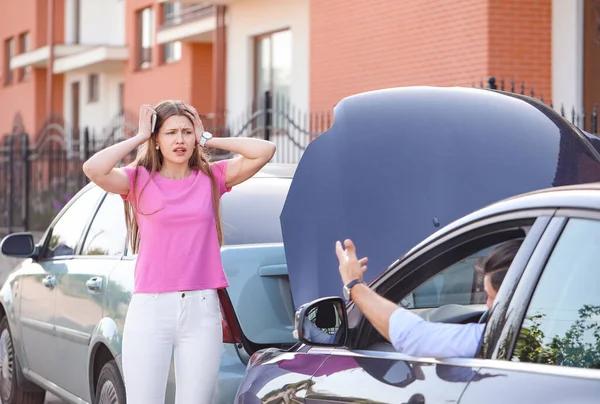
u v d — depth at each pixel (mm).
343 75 17312
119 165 18297
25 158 20047
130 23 30375
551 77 13727
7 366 8391
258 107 20844
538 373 3037
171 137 5020
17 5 38531
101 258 6625
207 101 26234
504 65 13688
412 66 15430
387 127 5488
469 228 3502
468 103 5391
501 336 3211
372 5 16438
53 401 8828
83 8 35312
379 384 3570
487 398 3105
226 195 6176
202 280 5035
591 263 3018
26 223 19906
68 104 36625
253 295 5449
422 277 3740
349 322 3928
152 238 5016
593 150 5082
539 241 3186
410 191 5422
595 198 3057
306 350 4164
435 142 5398
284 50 20109
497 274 3383
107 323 6055
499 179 5230
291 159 16844
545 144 5129
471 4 14008
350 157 5504
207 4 22547
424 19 15094
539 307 3125
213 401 5219
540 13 13719
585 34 13406
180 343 5039
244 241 5910
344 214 5496
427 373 3396
